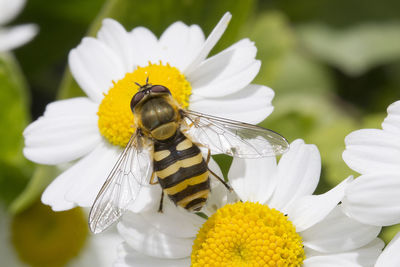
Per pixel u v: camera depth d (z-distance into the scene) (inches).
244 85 4.2
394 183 3.9
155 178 4.1
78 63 4.5
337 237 4.0
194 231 4.1
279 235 4.0
